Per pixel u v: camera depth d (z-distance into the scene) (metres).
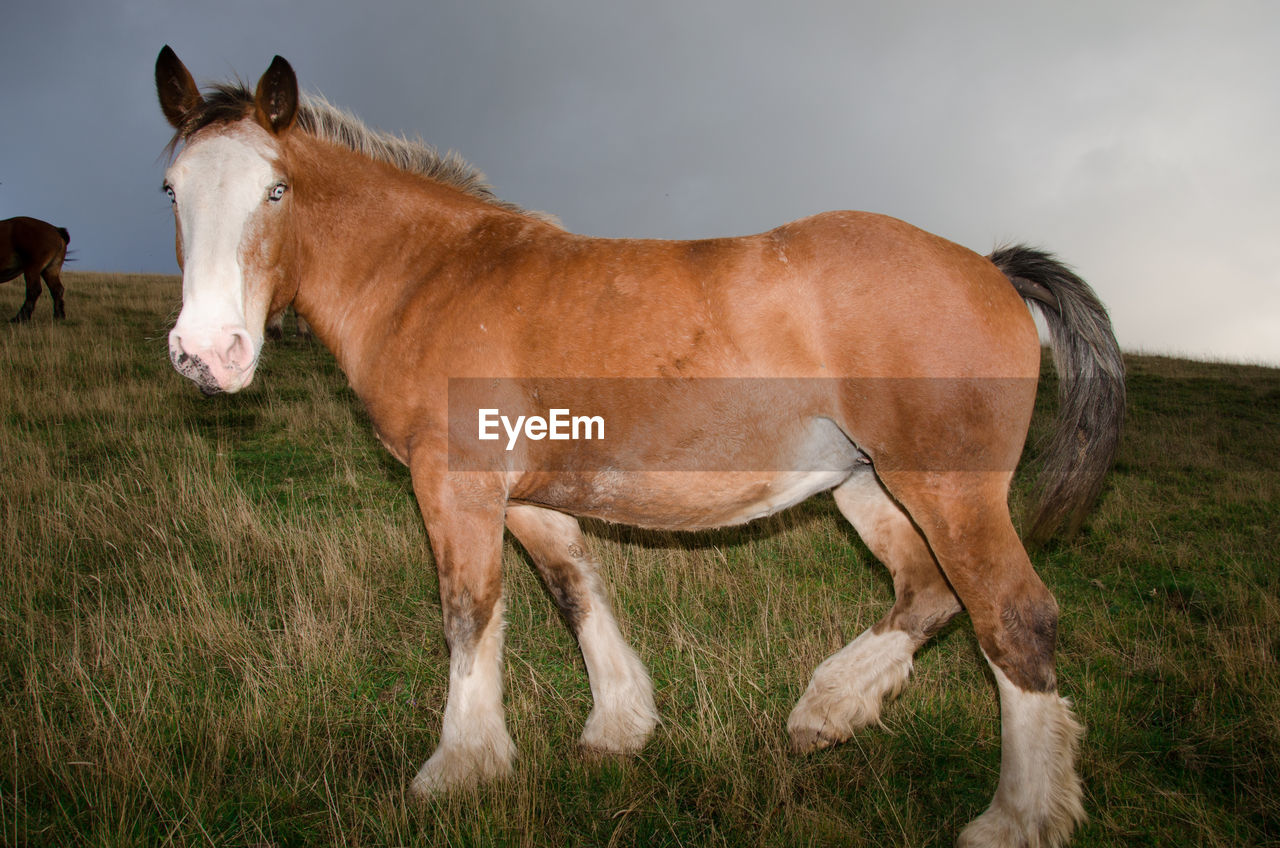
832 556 5.09
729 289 2.53
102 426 7.67
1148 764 2.91
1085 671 3.59
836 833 2.46
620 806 2.66
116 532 4.83
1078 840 2.52
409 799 2.62
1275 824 2.55
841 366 2.49
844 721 2.96
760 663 3.64
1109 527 5.90
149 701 3.11
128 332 12.42
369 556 4.66
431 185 3.15
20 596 3.98
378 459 7.10
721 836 2.49
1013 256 2.93
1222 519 6.21
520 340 2.66
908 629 3.04
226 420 8.30
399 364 2.81
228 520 5.03
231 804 2.61
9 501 5.07
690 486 2.69
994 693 3.33
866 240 2.54
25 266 12.85
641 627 3.99
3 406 7.81
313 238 3.04
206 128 2.70
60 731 2.85
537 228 2.93
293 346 12.70
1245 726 3.04
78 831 2.39
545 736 3.03
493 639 2.82
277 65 2.68
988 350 2.42
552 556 3.21
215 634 3.62
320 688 3.27
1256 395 13.10
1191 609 4.35
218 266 2.55
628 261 2.66
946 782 2.83
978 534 2.44
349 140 3.19
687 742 2.96
